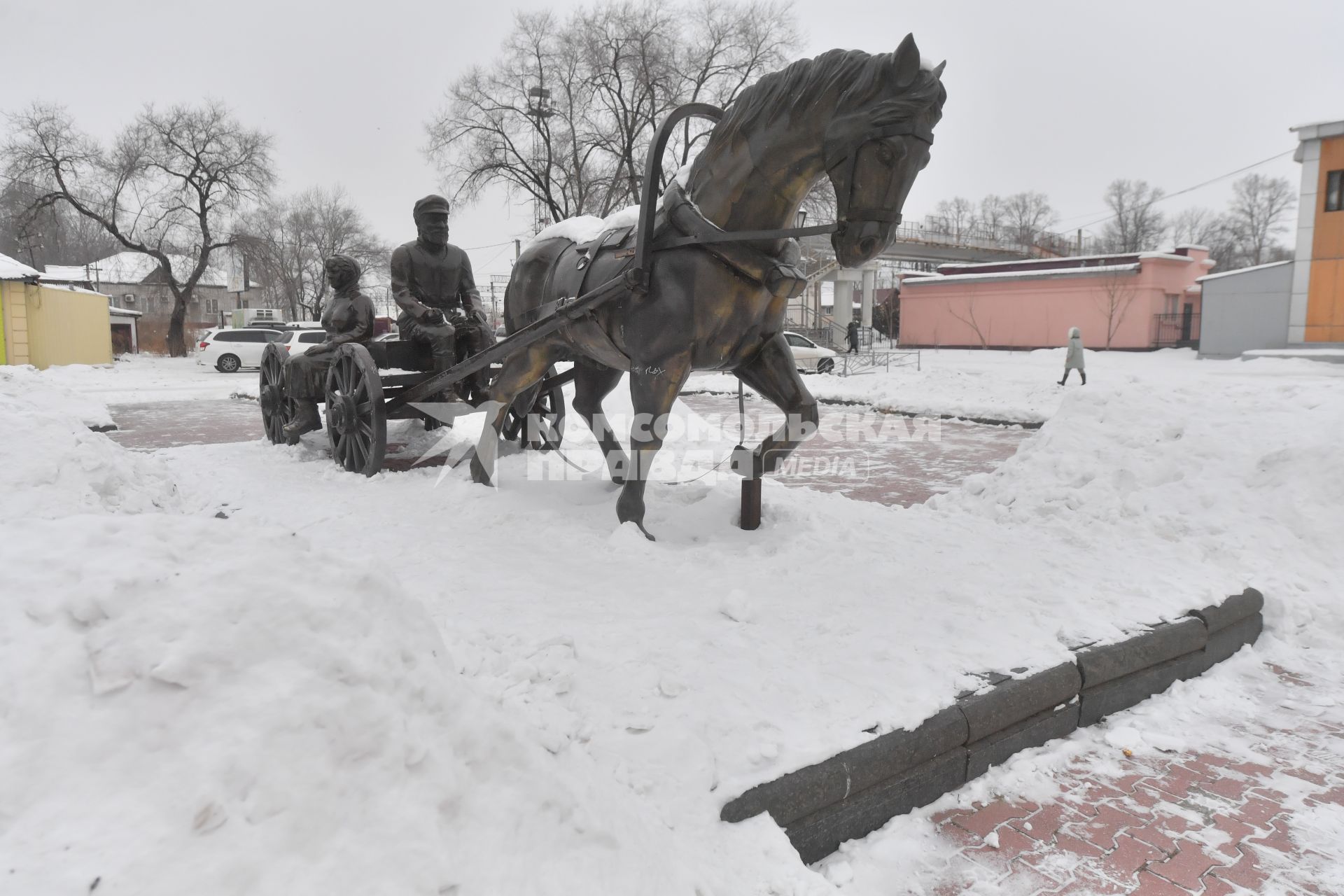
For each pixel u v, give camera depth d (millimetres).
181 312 38062
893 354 33594
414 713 1721
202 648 1524
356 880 1421
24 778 1331
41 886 1191
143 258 47656
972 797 2725
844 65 3756
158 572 1649
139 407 15141
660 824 2094
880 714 2658
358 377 6785
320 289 58094
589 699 2666
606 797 1975
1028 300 36031
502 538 4672
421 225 7145
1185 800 2723
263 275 41875
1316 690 3510
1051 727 3043
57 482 5281
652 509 5254
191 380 24234
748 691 2762
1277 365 23562
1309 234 26281
